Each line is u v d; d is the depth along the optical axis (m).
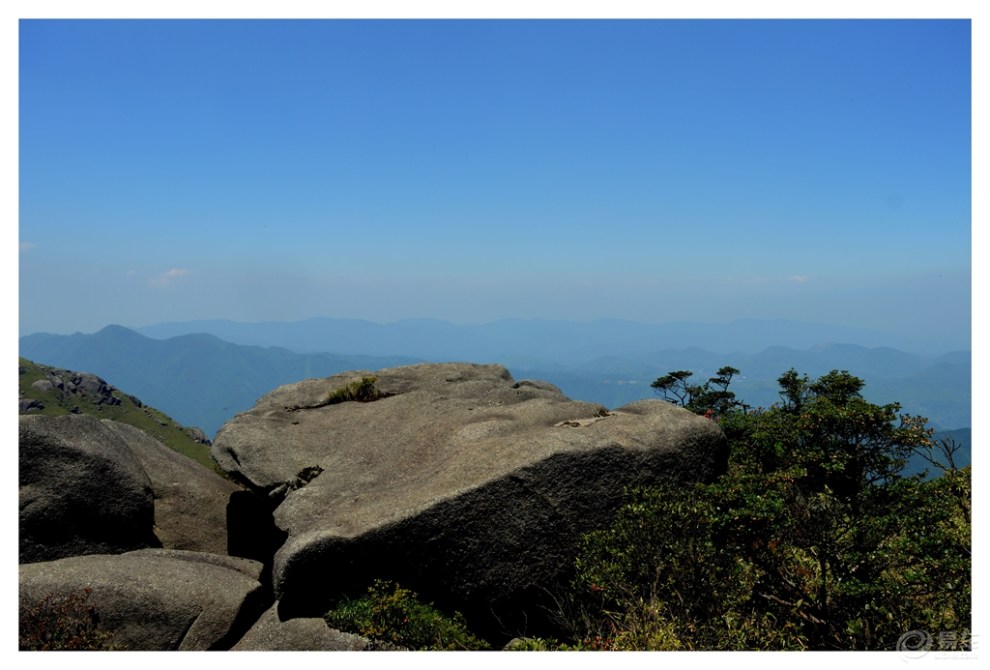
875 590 7.35
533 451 9.51
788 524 7.83
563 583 9.22
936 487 8.59
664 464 10.53
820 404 10.92
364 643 8.04
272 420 13.42
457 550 8.73
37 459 9.66
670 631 7.41
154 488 11.70
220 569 9.54
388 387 16.83
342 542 8.46
